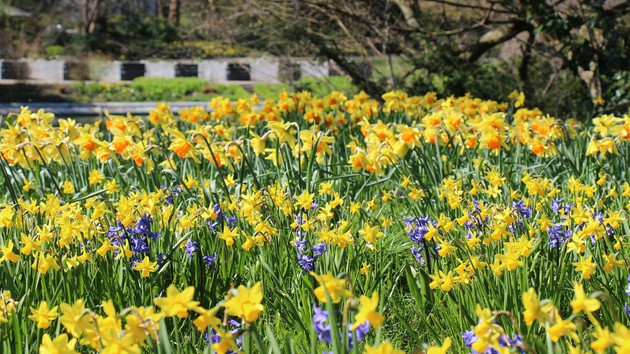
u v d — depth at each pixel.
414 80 14.20
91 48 46.34
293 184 5.14
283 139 4.95
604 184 5.23
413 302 3.66
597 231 3.16
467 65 13.77
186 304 1.91
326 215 3.64
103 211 3.59
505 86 14.01
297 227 3.79
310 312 3.21
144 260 3.07
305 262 3.25
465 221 3.58
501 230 3.24
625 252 3.53
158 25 49.44
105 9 49.72
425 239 3.42
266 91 28.39
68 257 3.45
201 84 34.72
